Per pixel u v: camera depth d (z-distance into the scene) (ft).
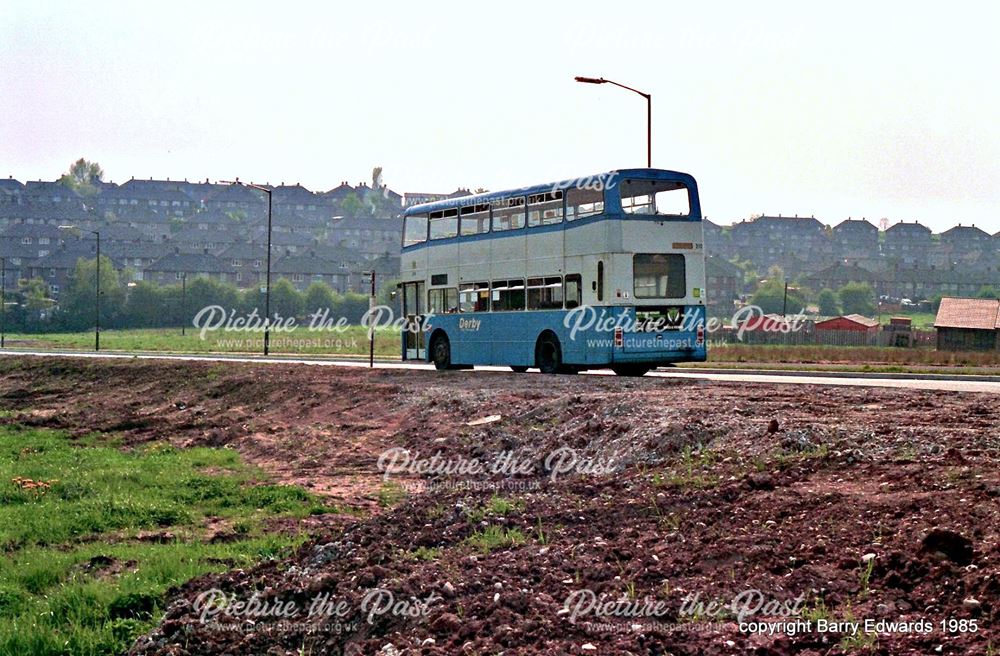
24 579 61.98
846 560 46.09
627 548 52.80
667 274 126.00
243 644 48.93
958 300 382.42
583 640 42.78
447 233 153.79
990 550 43.62
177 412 150.10
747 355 256.52
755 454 67.05
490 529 60.29
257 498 84.02
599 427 85.30
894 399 88.38
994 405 81.97
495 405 107.14
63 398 180.75
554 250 131.75
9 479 94.17
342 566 56.80
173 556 64.49
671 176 127.13
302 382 147.43
